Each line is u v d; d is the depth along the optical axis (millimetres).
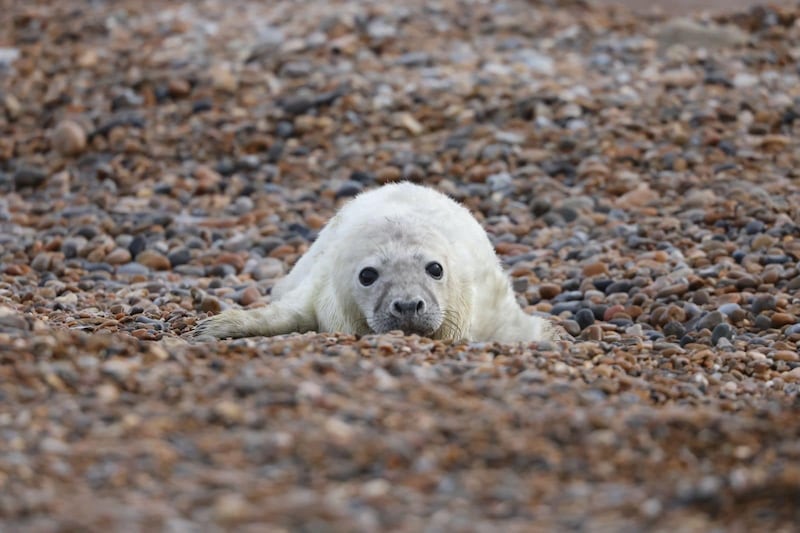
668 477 20031
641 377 29047
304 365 25031
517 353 28812
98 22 69875
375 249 31781
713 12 72812
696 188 50000
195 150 56531
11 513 17844
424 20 67875
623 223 47312
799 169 51281
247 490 18844
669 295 38906
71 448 20203
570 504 18859
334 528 17641
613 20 70250
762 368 31375
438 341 29188
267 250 47125
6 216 51156
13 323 26906
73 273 44344
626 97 58188
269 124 57844
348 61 62938
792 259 41531
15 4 75875
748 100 57844
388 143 55750
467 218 35281
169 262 45844
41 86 63125
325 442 20609
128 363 24703
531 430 21641
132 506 18172
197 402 22469
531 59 62938
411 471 19812
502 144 54594
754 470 20125
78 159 56812
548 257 44750
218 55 64312
